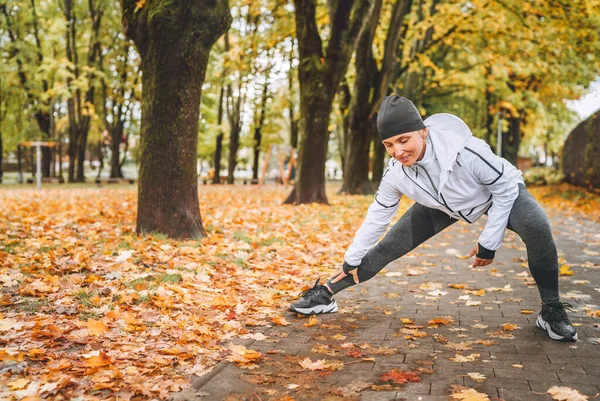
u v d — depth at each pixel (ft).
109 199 48.55
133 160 192.03
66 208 38.22
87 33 92.68
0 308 13.48
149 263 19.07
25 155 163.43
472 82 70.33
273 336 12.46
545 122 87.15
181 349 10.91
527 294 16.48
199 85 24.56
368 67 59.72
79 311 13.46
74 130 98.07
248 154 184.14
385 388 9.25
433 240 29.30
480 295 16.46
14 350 10.59
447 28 57.06
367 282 18.56
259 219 33.65
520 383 9.42
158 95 24.03
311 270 20.21
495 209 11.68
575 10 45.80
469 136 11.37
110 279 16.76
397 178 12.17
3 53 87.66
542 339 11.93
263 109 103.91
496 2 51.47
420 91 73.61
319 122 45.47
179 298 14.94
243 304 14.82
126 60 90.22
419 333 12.39
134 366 10.17
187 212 24.54
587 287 17.26
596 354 10.87
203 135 118.11
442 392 9.08
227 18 24.40
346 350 11.32
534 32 52.47
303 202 46.03
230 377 9.86
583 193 59.93
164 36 23.48
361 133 62.34
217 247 22.40
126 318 12.72
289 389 9.30
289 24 57.41
